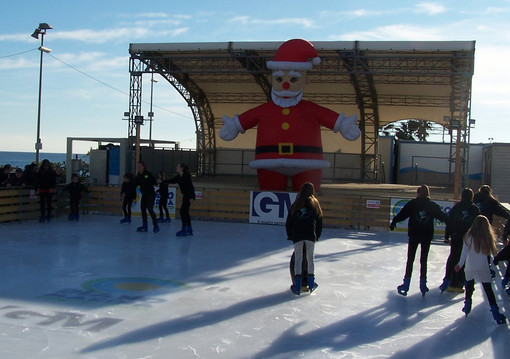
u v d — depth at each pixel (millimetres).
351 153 34594
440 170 36312
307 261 7383
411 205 7516
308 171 17859
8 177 14273
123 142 24016
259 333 5688
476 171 34344
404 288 7480
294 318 6266
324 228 14727
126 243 11172
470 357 5199
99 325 5754
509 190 27156
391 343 5539
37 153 25781
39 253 9758
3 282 7504
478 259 6344
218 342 5363
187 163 33906
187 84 30641
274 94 17812
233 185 25953
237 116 18156
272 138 17625
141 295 7047
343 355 5133
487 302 7273
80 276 8023
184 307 6562
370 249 11422
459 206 7688
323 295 7371
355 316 6441
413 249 7492
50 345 5117
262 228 14219
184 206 12461
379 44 20500
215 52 22438
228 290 7488
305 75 17656
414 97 30953
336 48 20828
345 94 31781
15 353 4887
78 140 25094
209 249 10758
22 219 14414
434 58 21297
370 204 14586
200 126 35500
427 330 6004
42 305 6438
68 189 14820
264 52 22391
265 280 8164
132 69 22641
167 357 4914
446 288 7652
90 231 12836
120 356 4898
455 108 31875
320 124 18062
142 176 12859
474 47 19766
